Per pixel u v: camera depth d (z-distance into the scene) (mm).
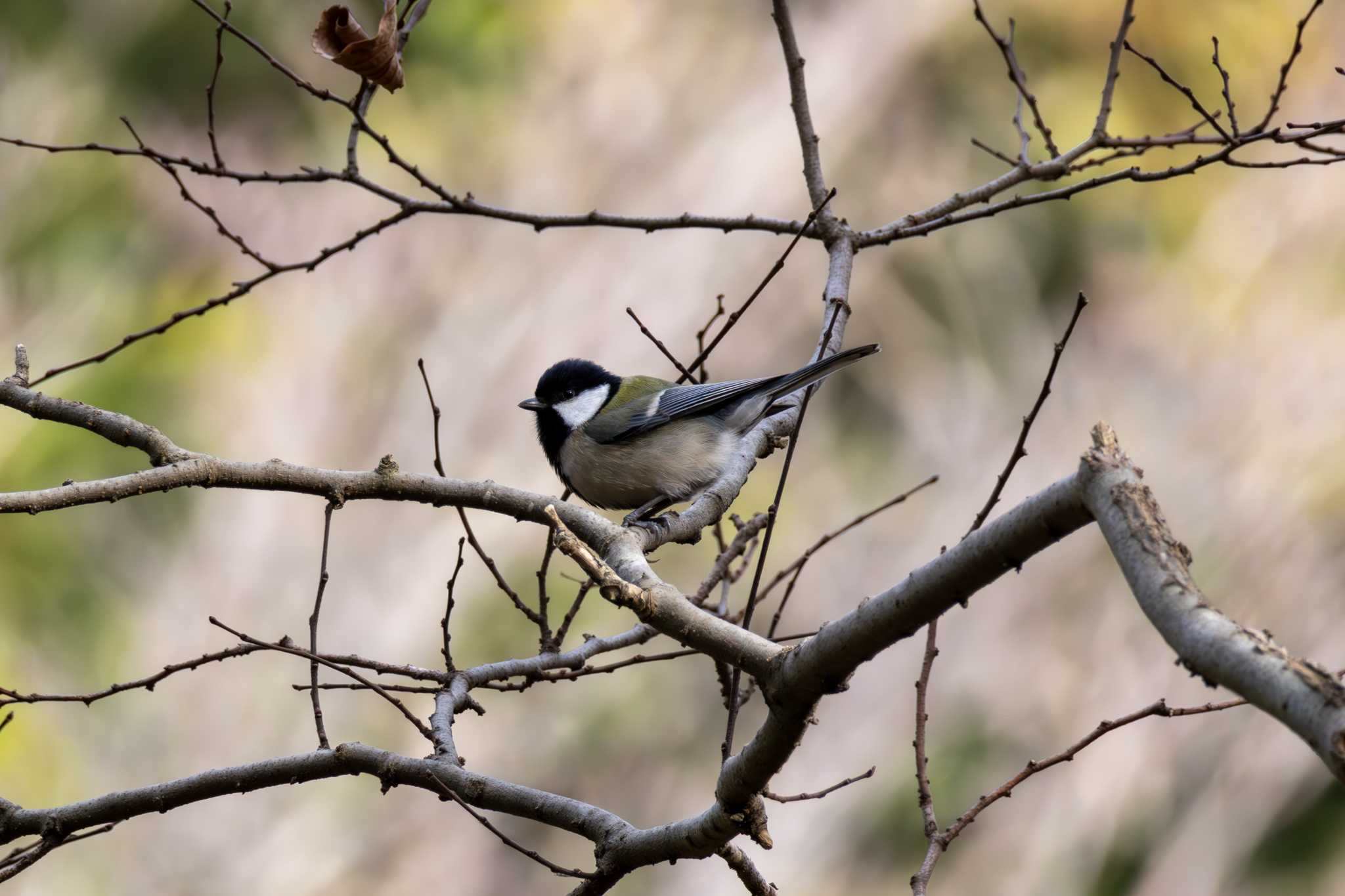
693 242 18188
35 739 13930
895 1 19188
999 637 16594
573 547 3672
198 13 17609
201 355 16938
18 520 15102
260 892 15633
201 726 16016
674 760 16500
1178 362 17797
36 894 14633
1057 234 18625
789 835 16094
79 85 17750
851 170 18719
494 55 18797
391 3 4938
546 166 18844
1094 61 18328
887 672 16672
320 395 18000
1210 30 18109
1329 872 15109
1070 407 18062
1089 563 16625
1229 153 6125
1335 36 18047
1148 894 15375
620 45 19344
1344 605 15375
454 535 16766
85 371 16188
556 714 16453
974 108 18734
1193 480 16859
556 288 18391
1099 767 15773
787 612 17125
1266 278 17719
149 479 4539
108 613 15531
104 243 17188
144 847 15484
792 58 6832
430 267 18766
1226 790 15570
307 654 4570
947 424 18312
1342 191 17734
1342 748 2277
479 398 18000
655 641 16719
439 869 16250
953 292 18688
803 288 18031
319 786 16469
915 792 15914
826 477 18109
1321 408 16594
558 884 16328
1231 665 2500
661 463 6621
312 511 17188
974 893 15570
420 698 16141
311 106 18266
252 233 18266
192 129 18156
